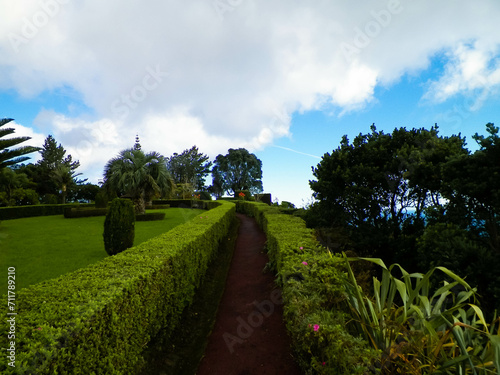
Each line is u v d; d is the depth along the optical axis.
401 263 4.50
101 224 12.15
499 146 2.76
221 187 45.66
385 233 4.88
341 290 2.20
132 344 2.15
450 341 1.74
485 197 3.05
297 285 2.38
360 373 1.30
